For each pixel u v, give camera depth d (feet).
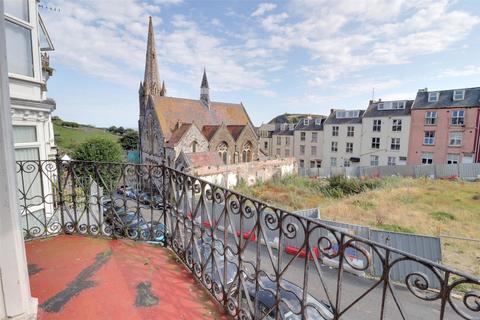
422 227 40.14
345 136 114.32
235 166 85.87
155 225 13.50
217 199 9.18
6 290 5.82
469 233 37.86
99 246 12.85
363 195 59.11
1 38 5.45
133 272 10.62
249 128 111.55
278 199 63.93
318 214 40.63
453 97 87.71
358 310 23.07
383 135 102.63
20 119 15.66
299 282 26.50
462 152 85.56
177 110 109.81
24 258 6.27
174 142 94.07
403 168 82.69
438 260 28.60
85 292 9.15
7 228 5.76
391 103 101.65
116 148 88.43
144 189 14.85
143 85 129.70
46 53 29.68
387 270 4.63
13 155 5.90
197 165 80.48
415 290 4.35
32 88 16.48
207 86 119.24
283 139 142.72
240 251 8.03
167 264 11.46
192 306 8.81
